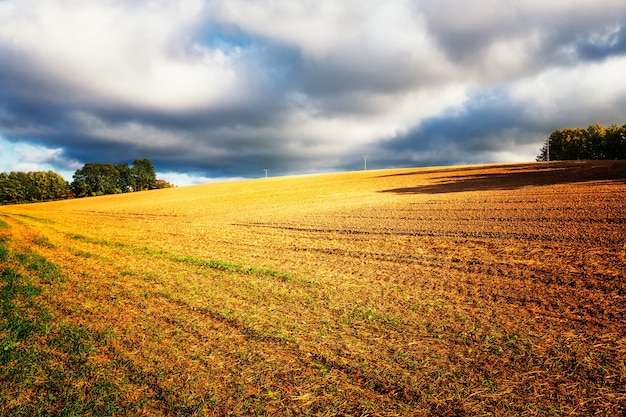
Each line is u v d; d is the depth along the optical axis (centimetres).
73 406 390
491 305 685
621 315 598
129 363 484
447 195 3080
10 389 425
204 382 439
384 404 395
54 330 593
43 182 11438
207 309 701
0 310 685
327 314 666
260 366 479
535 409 379
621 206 1656
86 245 1545
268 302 741
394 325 607
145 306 721
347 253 1252
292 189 5794
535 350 502
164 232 2062
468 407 385
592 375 435
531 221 1565
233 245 1529
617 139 7669
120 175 12825
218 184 9012
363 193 4262
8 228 2100
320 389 425
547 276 836
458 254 1125
